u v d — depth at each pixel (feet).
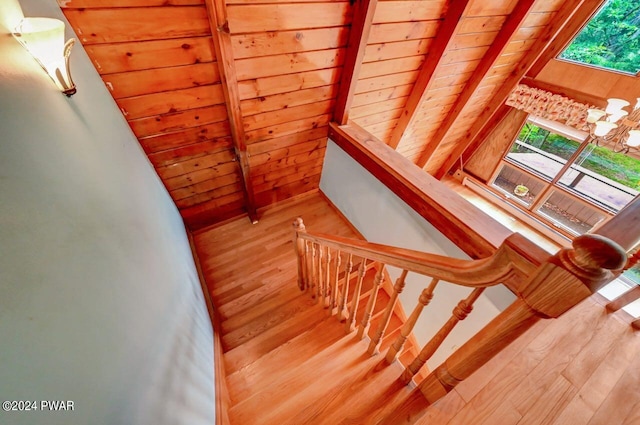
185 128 6.02
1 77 1.70
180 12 4.35
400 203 6.36
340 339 5.08
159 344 2.82
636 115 8.66
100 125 3.55
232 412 4.03
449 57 7.87
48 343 1.34
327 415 3.69
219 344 5.64
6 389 1.03
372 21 5.67
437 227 5.36
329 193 10.00
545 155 14.80
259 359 5.17
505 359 3.76
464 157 18.19
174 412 2.58
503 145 16.06
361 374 4.12
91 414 1.49
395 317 7.70
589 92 11.39
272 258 8.45
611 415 3.33
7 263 1.23
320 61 6.21
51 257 1.57
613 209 13.26
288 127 7.43
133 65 4.59
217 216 8.95
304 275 6.82
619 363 3.79
